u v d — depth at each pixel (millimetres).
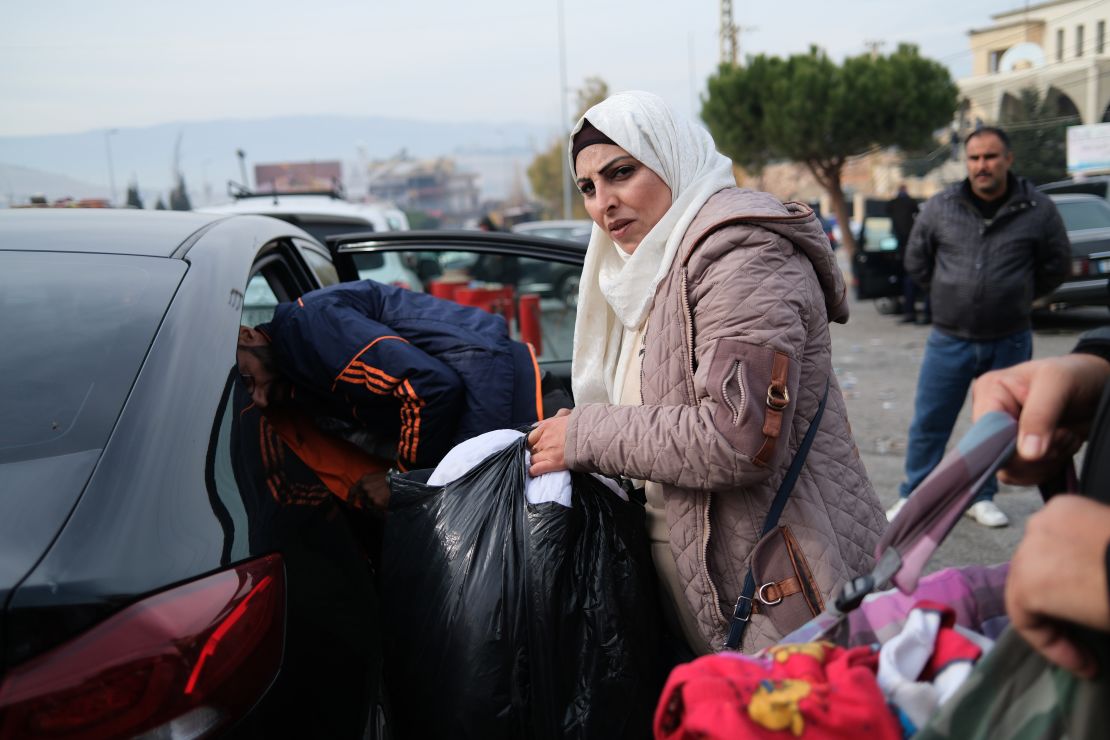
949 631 1162
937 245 4367
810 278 1730
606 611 1751
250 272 2162
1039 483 1183
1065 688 945
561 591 1729
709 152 1945
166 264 1912
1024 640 972
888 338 11586
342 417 2332
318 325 2219
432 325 2352
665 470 1682
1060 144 29766
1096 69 31125
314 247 3201
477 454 1870
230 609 1307
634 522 1867
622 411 1769
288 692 1396
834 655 1156
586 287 2125
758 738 1015
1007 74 33625
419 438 2182
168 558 1288
